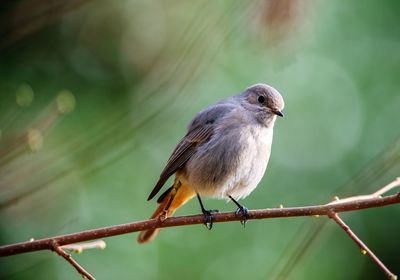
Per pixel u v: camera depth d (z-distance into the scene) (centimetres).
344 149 1365
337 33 1375
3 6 990
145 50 1218
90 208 1164
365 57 1384
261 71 1301
